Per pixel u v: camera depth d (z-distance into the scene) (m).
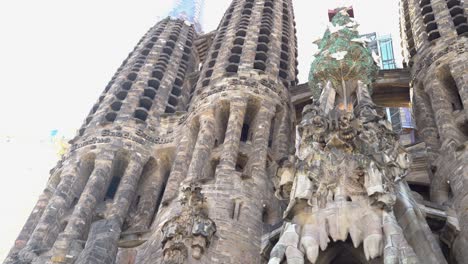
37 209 45.41
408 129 60.72
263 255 34.66
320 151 32.66
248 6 66.94
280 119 50.78
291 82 57.09
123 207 44.72
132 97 55.66
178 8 75.81
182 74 62.91
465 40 50.22
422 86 50.12
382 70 53.66
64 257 39.34
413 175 43.19
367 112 38.09
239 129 47.44
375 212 28.95
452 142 41.31
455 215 34.97
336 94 44.19
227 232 37.22
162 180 49.38
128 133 50.91
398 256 25.81
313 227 28.66
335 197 30.12
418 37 55.06
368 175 30.56
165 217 40.16
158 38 66.88
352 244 28.20
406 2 62.16
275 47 59.69
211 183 41.00
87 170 48.56
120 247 41.03
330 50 46.66
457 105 47.53
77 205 43.62
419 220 29.81
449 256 33.38
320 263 27.77
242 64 54.69
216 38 62.09
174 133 51.88
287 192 32.66
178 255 34.84
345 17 50.44
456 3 57.03
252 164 44.06
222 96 50.78
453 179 38.31
